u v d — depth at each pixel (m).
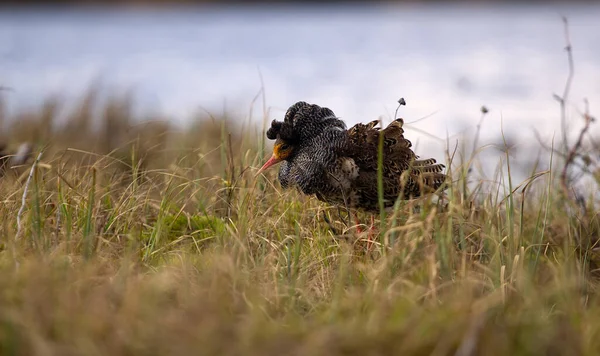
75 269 9.89
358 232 12.79
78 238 11.20
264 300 9.70
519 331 8.45
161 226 11.89
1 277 8.86
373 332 8.27
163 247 11.27
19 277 8.87
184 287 9.68
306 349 7.81
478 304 8.85
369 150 12.51
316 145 12.73
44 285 8.65
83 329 7.96
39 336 7.70
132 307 8.23
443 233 11.11
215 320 8.20
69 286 8.92
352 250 11.41
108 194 12.73
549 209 12.80
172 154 18.80
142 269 10.83
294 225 12.59
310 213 13.02
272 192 13.71
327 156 12.55
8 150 17.20
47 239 10.73
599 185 15.26
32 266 9.05
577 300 9.79
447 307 8.88
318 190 12.79
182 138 22.44
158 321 8.15
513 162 22.12
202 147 15.44
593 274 12.30
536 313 9.08
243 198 12.52
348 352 8.02
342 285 10.06
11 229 11.13
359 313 9.00
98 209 11.81
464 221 11.67
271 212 13.01
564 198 14.22
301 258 11.43
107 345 7.85
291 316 9.24
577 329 8.78
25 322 7.93
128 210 12.10
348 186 12.59
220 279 9.48
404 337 8.27
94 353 7.70
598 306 9.94
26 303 8.20
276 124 13.33
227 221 12.83
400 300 9.20
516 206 13.62
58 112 26.72
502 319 8.95
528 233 13.15
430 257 10.04
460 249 11.62
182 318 8.67
